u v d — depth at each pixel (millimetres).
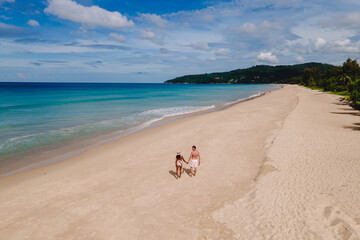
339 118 23109
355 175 9539
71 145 15781
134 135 18562
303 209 7242
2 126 21328
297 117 23641
